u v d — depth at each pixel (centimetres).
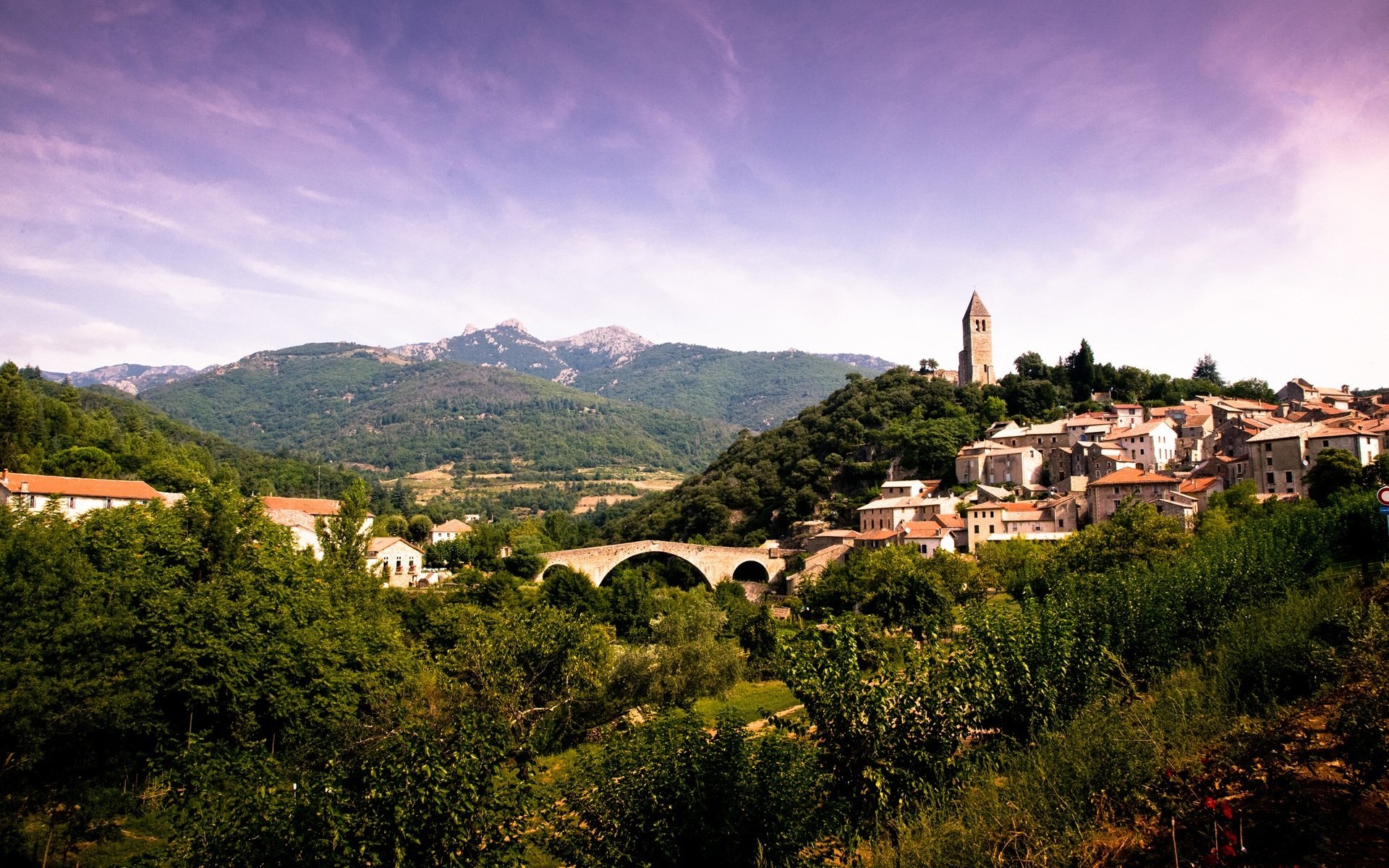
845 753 1764
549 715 3972
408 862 1497
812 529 12812
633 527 16662
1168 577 2955
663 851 1512
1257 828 1123
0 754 2558
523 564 10350
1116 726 1653
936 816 1534
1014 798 1468
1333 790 1192
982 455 12550
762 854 1434
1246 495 8019
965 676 1895
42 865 2536
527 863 1669
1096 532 6738
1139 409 12750
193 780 1798
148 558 4066
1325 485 7244
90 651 3012
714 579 11200
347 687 3600
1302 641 2020
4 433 11131
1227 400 13162
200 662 3281
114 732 2945
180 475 11869
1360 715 1252
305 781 1631
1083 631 2266
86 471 10775
